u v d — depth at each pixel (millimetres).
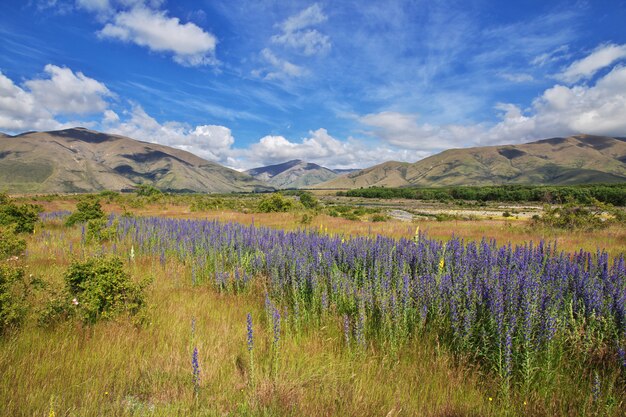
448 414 3400
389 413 3285
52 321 5250
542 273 6434
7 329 4789
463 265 7086
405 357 4508
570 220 19500
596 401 3330
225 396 3695
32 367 3990
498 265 7250
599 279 5957
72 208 37562
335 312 5898
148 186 61500
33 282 5879
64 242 13453
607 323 4363
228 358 4527
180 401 3562
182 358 4484
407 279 5770
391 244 9516
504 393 3596
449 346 4574
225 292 7789
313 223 27125
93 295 5348
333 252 9133
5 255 8992
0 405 3240
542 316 4301
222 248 10891
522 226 22281
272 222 27594
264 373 4172
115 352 4520
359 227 23656
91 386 3730
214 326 5637
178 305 6641
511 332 3955
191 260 10156
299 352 4750
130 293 5793
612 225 19219
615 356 3986
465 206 99750
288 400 3543
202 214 34219
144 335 5121
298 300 6504
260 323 5922
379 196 180875
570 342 4324
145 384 3900
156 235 14039
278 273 7898
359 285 7281
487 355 4234
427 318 5293
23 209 15750
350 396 3666
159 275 9070
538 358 3988
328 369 4281
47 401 3387
